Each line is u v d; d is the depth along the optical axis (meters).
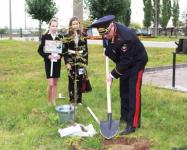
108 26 5.00
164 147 4.72
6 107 6.52
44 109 6.30
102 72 10.76
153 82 9.45
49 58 6.54
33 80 9.49
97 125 5.50
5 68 12.02
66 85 8.55
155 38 35.53
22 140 4.99
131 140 4.88
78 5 11.61
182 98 7.30
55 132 5.24
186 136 5.17
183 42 8.14
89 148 4.64
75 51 6.41
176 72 11.45
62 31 6.45
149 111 6.30
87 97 7.19
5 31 42.31
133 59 5.13
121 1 21.06
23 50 18.09
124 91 5.51
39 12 25.31
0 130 5.42
